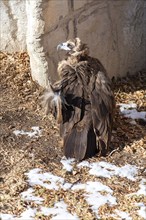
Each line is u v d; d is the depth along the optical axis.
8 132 8.29
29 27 8.99
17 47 10.08
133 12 9.78
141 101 9.31
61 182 7.30
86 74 8.06
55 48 9.10
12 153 7.85
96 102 7.86
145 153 7.97
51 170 7.53
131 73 10.20
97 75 8.09
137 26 9.92
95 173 7.50
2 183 7.24
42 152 7.89
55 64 9.19
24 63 9.77
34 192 7.09
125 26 9.82
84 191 7.15
